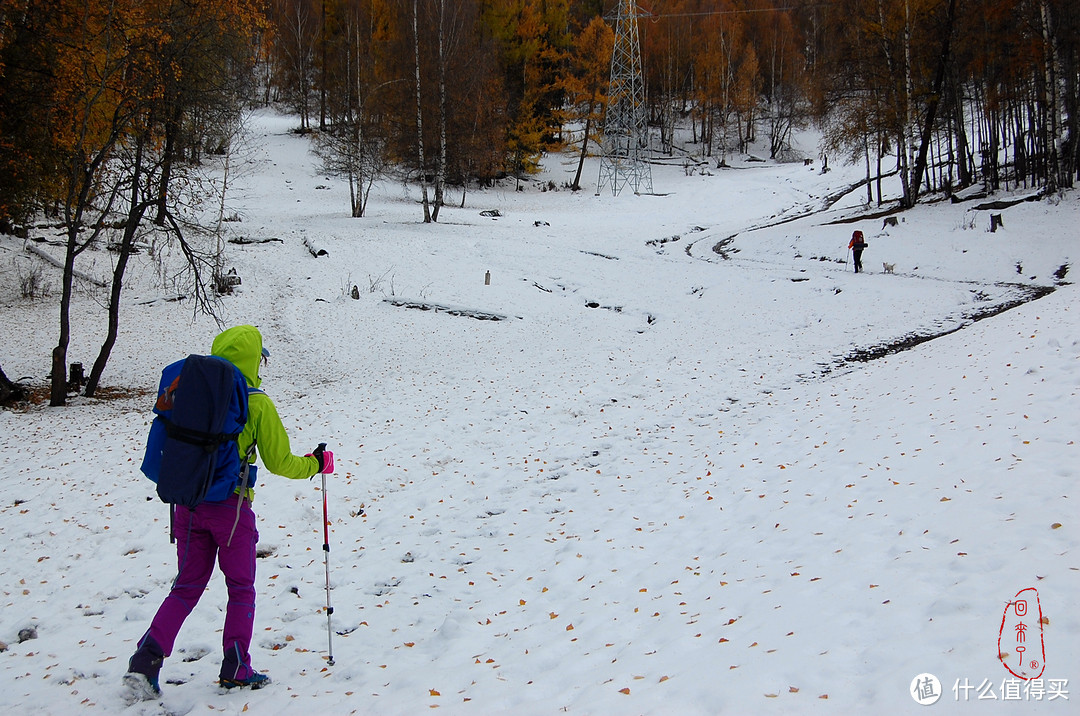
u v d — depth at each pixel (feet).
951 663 9.96
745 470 26.45
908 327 57.57
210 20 47.73
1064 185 91.86
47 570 20.81
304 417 41.22
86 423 41.39
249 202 136.46
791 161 212.64
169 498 12.38
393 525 24.77
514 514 25.50
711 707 10.39
